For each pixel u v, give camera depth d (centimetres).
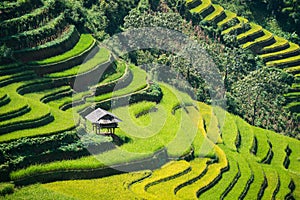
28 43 9106
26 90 8269
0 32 8950
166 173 7669
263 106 11188
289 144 10481
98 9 11412
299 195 8656
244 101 11038
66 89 8612
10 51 8625
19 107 7506
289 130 11206
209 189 7725
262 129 10588
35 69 8712
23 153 6894
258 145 9875
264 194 8200
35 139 7050
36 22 9594
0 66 8456
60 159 7119
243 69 11800
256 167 8844
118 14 11575
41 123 7425
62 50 9444
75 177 7012
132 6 12019
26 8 9725
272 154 9888
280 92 11662
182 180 7606
